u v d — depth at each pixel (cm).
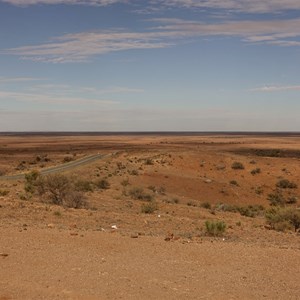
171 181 6631
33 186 3400
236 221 2753
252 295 882
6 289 877
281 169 8650
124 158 9619
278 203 6291
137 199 4078
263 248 1325
